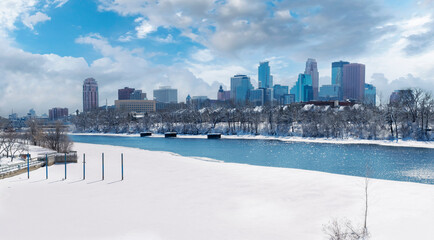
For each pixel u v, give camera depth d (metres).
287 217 26.39
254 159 76.88
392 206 26.27
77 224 25.28
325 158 75.62
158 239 22.14
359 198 29.72
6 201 31.75
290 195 32.25
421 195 28.81
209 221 25.97
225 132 158.00
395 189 31.73
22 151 70.12
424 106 107.50
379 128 113.19
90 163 57.53
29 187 37.75
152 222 25.73
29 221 26.00
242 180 40.00
